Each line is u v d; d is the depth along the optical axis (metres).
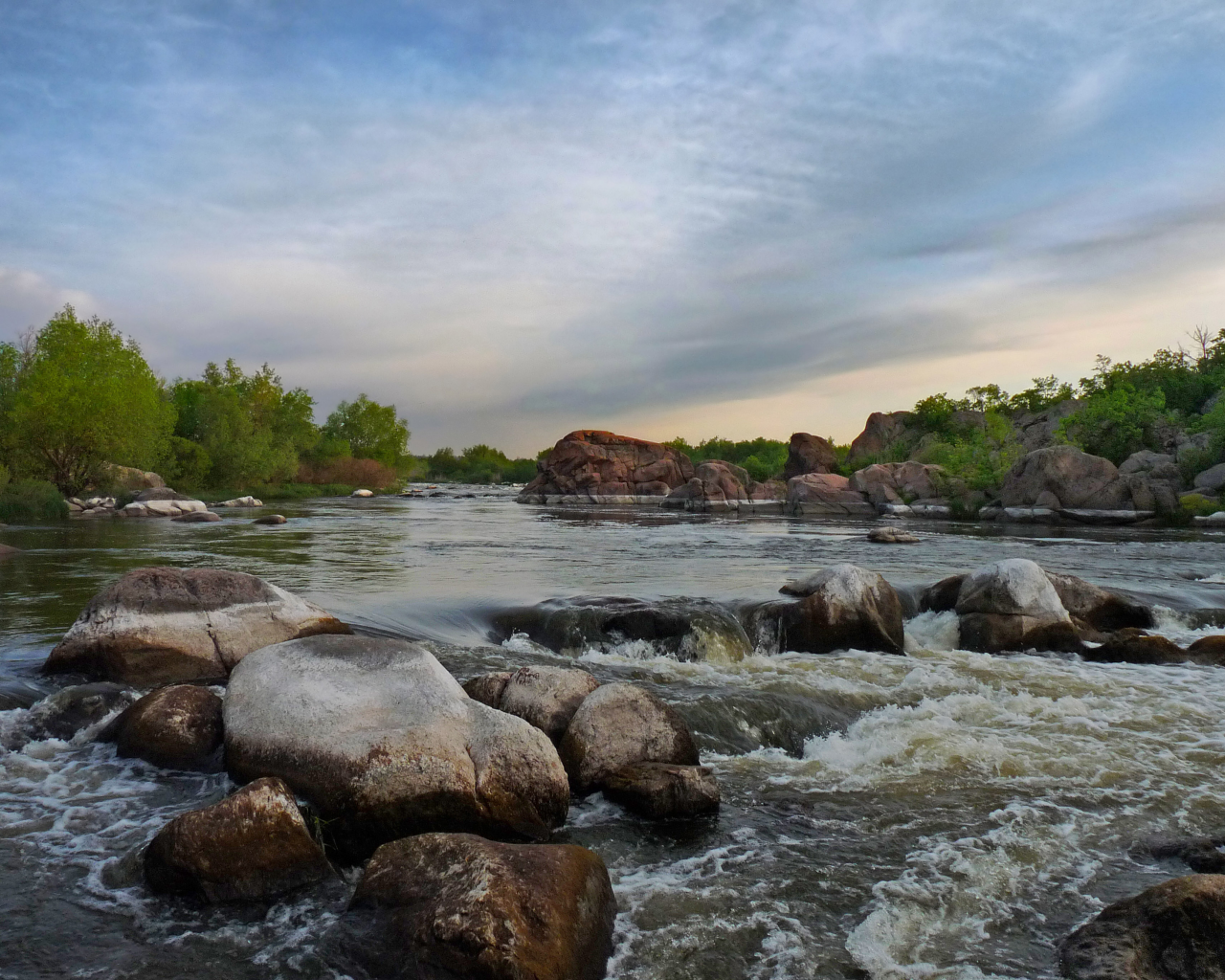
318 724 6.18
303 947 4.68
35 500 36.03
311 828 5.67
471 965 4.18
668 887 5.41
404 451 104.50
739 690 9.16
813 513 48.41
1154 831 6.29
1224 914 4.41
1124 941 4.48
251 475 64.62
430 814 5.75
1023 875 5.62
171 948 4.67
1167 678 10.60
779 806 6.70
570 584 16.22
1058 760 7.69
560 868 4.79
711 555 22.66
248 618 9.37
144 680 8.63
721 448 130.12
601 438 64.62
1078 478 38.53
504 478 158.00
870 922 5.02
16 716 7.79
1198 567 20.36
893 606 12.28
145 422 49.22
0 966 4.44
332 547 23.59
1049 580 12.88
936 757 7.71
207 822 5.27
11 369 48.97
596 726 6.94
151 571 9.42
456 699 6.51
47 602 13.34
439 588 15.38
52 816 6.18
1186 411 58.22
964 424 73.88
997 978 4.47
